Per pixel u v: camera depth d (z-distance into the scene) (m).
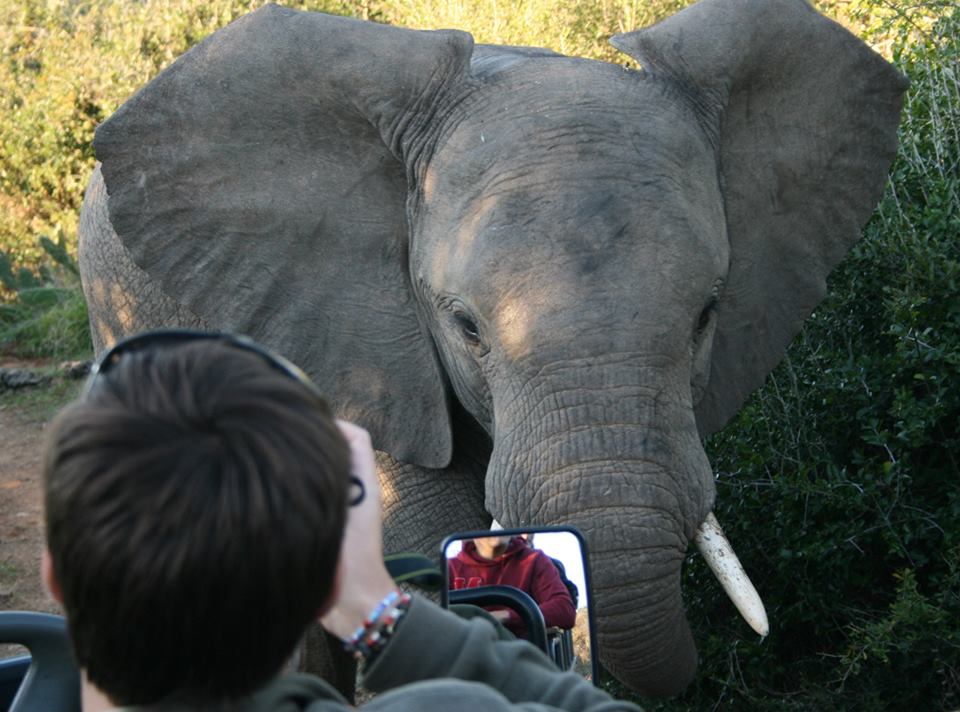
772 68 3.92
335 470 1.10
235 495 1.04
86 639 1.07
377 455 4.15
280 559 1.06
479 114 3.64
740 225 3.99
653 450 3.17
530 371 3.23
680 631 3.23
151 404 1.06
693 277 3.34
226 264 3.97
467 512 4.13
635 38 3.87
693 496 3.22
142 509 1.02
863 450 4.45
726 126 3.93
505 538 2.06
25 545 6.98
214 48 3.92
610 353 3.21
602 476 3.14
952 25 4.79
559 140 3.50
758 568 4.51
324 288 3.93
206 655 1.06
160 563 1.02
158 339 1.19
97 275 4.94
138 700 1.09
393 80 3.74
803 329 4.60
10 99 12.65
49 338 10.49
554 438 3.18
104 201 5.00
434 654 1.31
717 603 4.56
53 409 9.22
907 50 5.25
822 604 4.27
